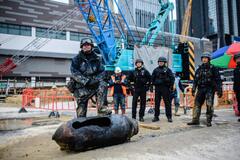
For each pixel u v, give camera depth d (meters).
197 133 5.58
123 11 20.72
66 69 36.62
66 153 4.14
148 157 3.68
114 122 4.46
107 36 15.69
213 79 6.69
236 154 3.87
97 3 16.42
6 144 5.01
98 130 4.16
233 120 7.98
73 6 38.19
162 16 18.86
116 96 8.41
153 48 15.05
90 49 4.96
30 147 4.70
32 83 33.25
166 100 7.76
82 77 4.88
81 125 4.36
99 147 4.32
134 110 8.07
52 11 36.50
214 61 11.80
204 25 163.62
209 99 6.70
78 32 38.19
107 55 15.47
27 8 34.56
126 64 14.70
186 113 10.61
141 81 7.97
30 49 33.12
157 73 7.88
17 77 32.47
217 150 4.09
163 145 4.44
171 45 18.78
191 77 16.45
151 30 18.75
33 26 34.97
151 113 10.86
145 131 6.07
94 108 12.45
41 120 8.89
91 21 16.66
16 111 12.99
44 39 34.72
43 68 34.59
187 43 16.86
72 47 36.81
